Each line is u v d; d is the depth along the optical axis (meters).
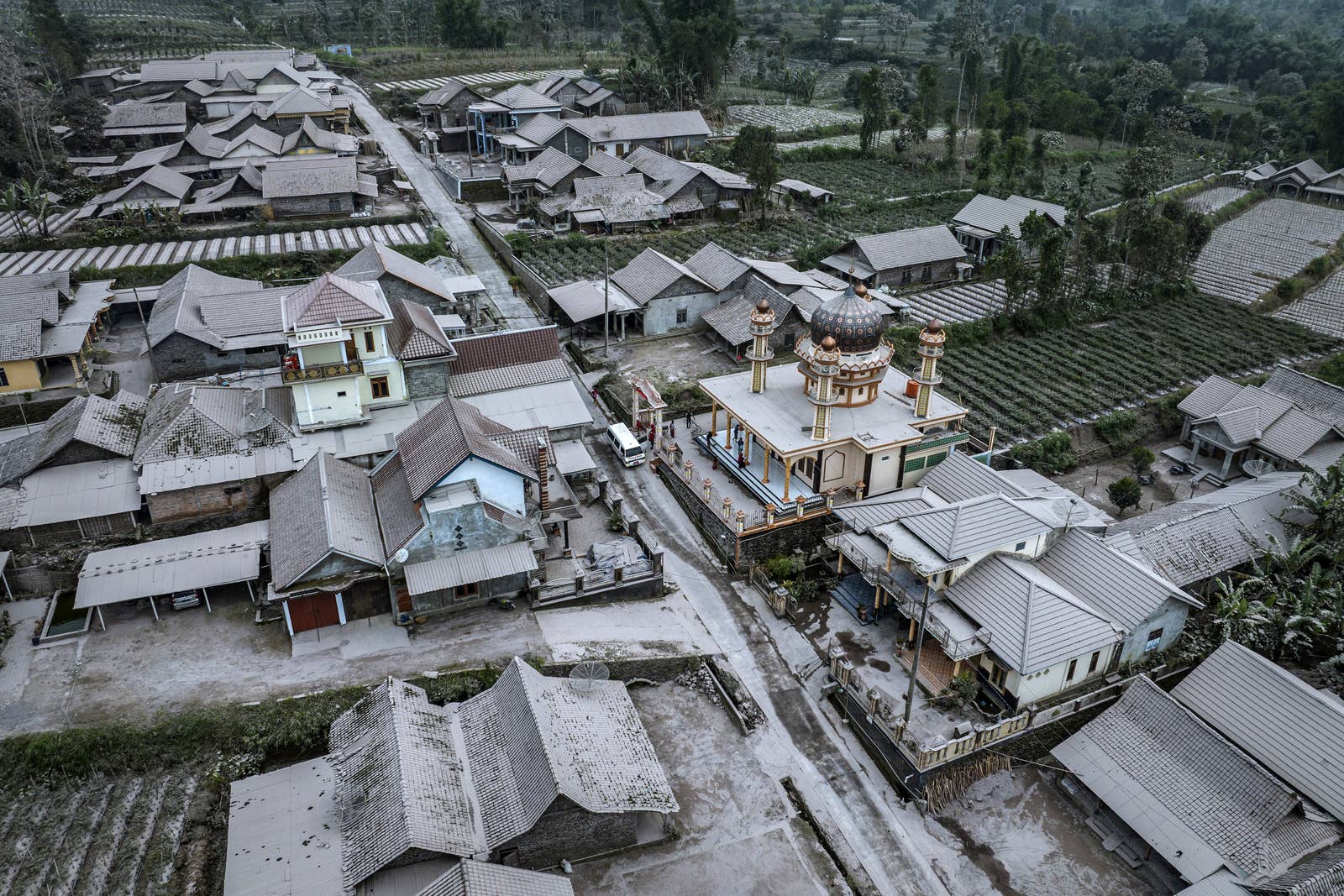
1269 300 104.81
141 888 38.53
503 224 116.69
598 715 45.41
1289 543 58.03
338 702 47.44
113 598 51.19
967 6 191.00
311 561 50.47
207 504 60.59
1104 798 42.81
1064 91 177.62
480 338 71.62
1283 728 43.75
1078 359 88.88
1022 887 41.31
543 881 37.38
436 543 52.69
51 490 58.66
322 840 39.31
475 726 44.41
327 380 63.22
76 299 83.19
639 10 186.12
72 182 122.88
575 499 60.09
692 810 44.44
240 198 116.81
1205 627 53.09
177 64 165.50
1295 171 145.00
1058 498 58.78
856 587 57.94
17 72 126.56
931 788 44.75
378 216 116.25
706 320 89.12
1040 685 48.25
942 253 105.31
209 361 76.31
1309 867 38.25
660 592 58.06
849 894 40.78
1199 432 72.94
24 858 40.00
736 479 65.94
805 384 68.94
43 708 46.84
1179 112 168.62
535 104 145.00
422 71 194.88
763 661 53.28
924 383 63.66
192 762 45.12
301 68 188.00
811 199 127.44
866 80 152.25
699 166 123.75
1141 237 100.44
